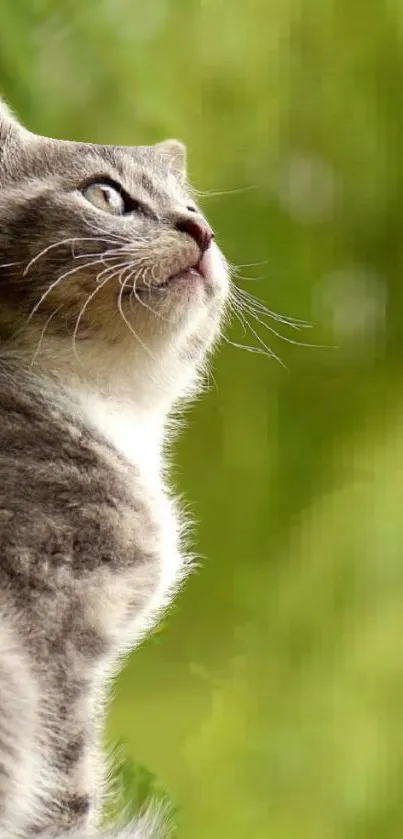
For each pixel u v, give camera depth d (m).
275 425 1.53
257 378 1.52
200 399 1.39
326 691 1.48
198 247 1.10
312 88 1.57
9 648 1.02
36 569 1.03
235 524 1.50
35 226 1.08
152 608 1.08
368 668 1.50
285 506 1.52
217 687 1.43
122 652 1.07
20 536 1.04
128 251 1.08
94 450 1.07
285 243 1.51
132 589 1.06
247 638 1.47
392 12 1.58
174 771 1.40
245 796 1.42
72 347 1.08
